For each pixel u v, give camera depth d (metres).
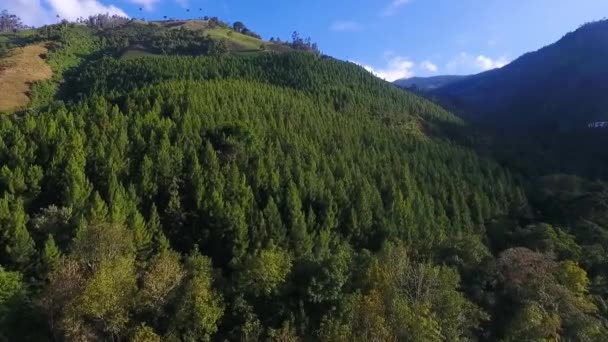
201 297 41.88
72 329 37.47
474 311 48.34
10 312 39.97
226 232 53.84
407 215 64.25
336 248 55.69
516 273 53.00
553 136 144.38
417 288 46.16
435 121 122.25
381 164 77.81
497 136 130.75
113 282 38.78
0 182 52.44
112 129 65.31
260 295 46.31
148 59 128.88
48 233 47.59
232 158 64.62
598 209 73.25
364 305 42.16
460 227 68.19
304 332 45.25
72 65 147.62
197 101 78.38
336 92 113.25
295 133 78.00
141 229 49.28
